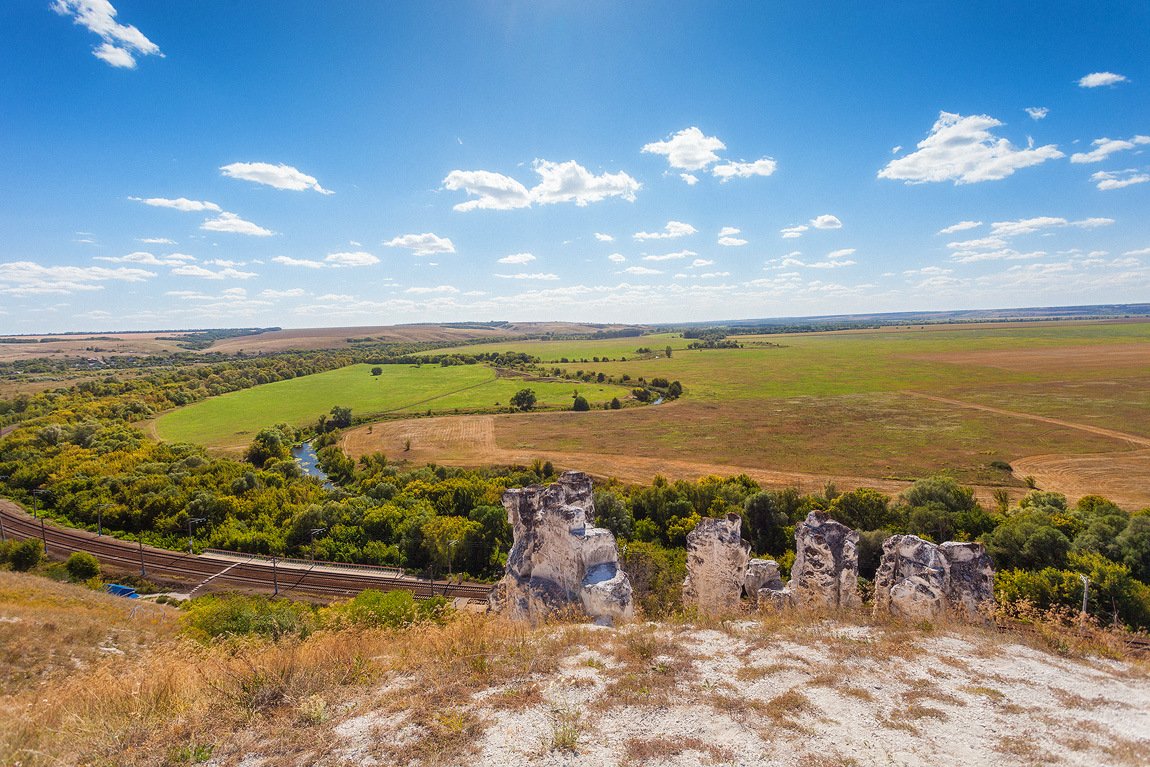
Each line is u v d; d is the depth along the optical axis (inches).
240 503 2386.8
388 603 976.3
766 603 608.4
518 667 381.7
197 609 1130.7
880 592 664.4
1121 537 1370.6
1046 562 1322.6
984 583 604.7
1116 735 304.8
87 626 780.0
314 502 2529.5
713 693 344.2
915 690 356.2
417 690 349.4
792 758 277.1
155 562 1957.4
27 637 671.8
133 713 324.2
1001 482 2608.3
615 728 303.4
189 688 354.9
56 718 333.7
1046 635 466.9
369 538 2134.6
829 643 441.1
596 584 569.0
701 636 460.8
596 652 415.5
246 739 296.7
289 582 1828.2
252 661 375.9
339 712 326.3
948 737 300.5
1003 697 350.3
